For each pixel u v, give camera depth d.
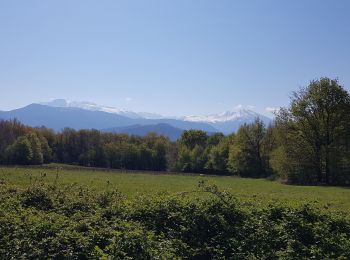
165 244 16.12
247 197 28.31
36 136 132.50
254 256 16.27
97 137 160.38
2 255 14.09
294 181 75.31
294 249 17.06
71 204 20.30
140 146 146.38
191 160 129.75
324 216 20.38
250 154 102.12
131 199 21.72
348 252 17.23
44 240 14.75
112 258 14.13
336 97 71.44
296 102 74.44
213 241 17.31
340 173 72.25
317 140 74.00
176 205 19.42
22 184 32.88
